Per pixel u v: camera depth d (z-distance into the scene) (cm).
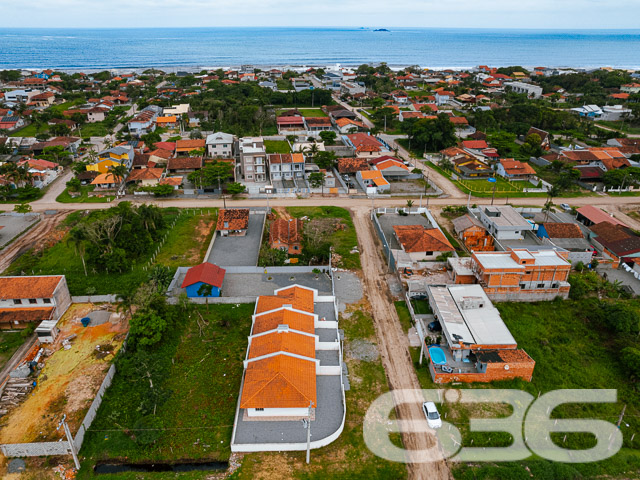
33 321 6256
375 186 11538
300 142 15462
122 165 11294
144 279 7412
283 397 4678
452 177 12794
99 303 6788
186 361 5625
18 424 4728
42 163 12506
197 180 11962
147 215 8525
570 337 6088
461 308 6247
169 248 8500
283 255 7950
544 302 6806
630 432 4738
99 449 4481
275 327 5619
